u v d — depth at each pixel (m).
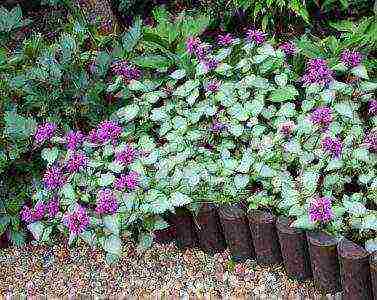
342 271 0.97
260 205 1.08
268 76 1.28
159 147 1.19
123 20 1.74
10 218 1.25
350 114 1.10
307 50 1.29
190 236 1.17
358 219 0.99
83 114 1.31
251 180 1.12
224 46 1.36
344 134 1.11
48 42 1.69
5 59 1.35
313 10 1.52
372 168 1.06
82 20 1.54
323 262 0.99
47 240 1.16
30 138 1.24
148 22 1.72
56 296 1.16
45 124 1.20
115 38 1.47
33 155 1.28
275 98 1.20
